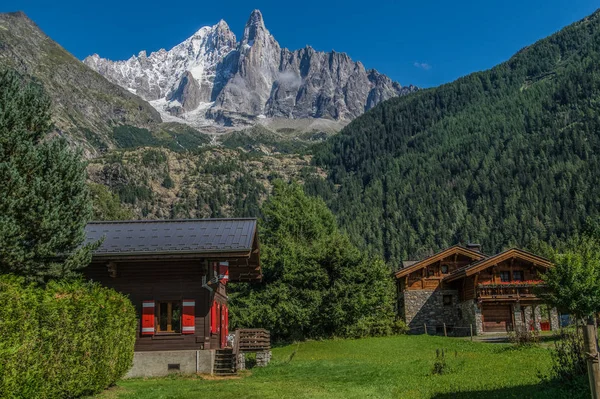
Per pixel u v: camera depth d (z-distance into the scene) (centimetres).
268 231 5072
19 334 1136
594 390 832
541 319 4772
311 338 4341
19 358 1132
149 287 2400
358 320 4372
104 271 2412
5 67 1744
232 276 3275
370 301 4388
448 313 5375
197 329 2366
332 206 19850
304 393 1634
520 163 17162
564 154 16638
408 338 4128
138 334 2356
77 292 1465
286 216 5144
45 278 1775
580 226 12438
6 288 1128
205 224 2605
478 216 15712
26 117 1756
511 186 16338
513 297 4669
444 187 18075
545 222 13675
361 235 16262
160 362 2300
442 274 5484
